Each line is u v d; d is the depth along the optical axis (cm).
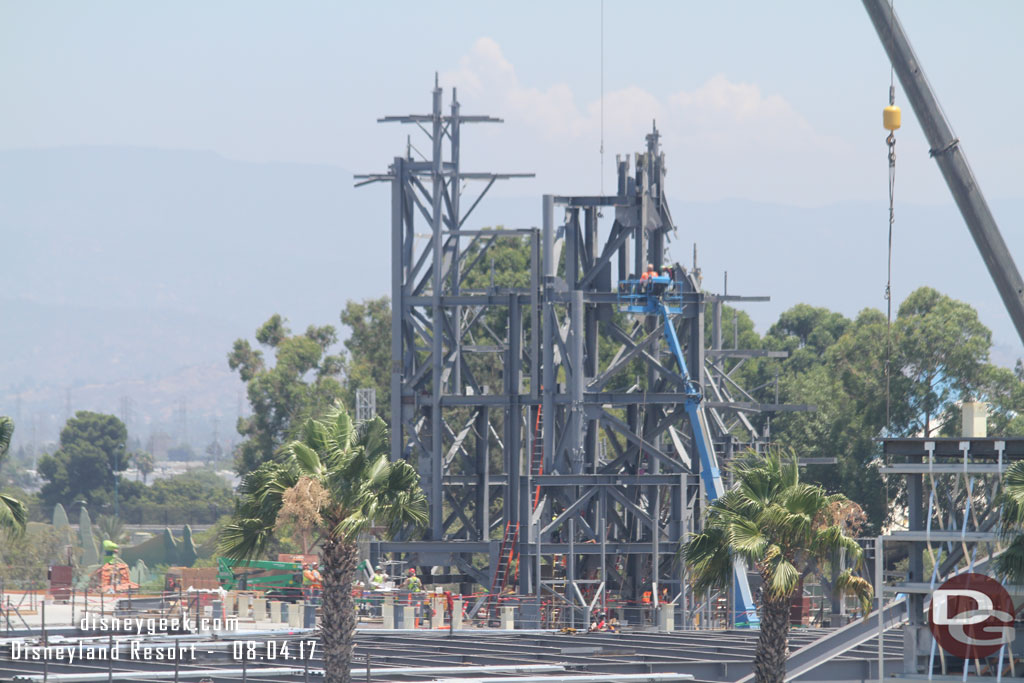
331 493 17700
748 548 16388
